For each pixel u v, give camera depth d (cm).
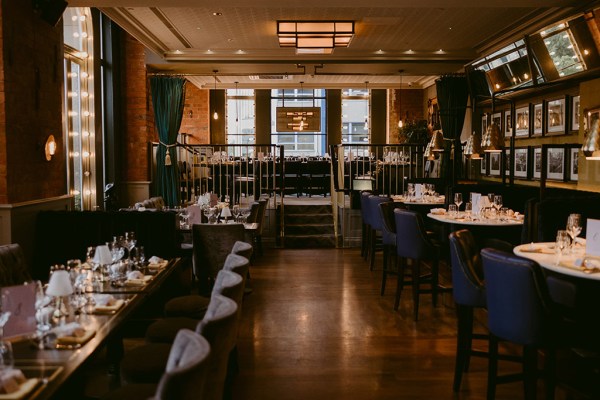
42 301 278
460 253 380
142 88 1027
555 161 809
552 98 817
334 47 968
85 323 275
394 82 1555
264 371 411
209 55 1072
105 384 390
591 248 388
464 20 837
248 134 1852
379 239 971
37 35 580
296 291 660
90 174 920
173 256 563
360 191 985
